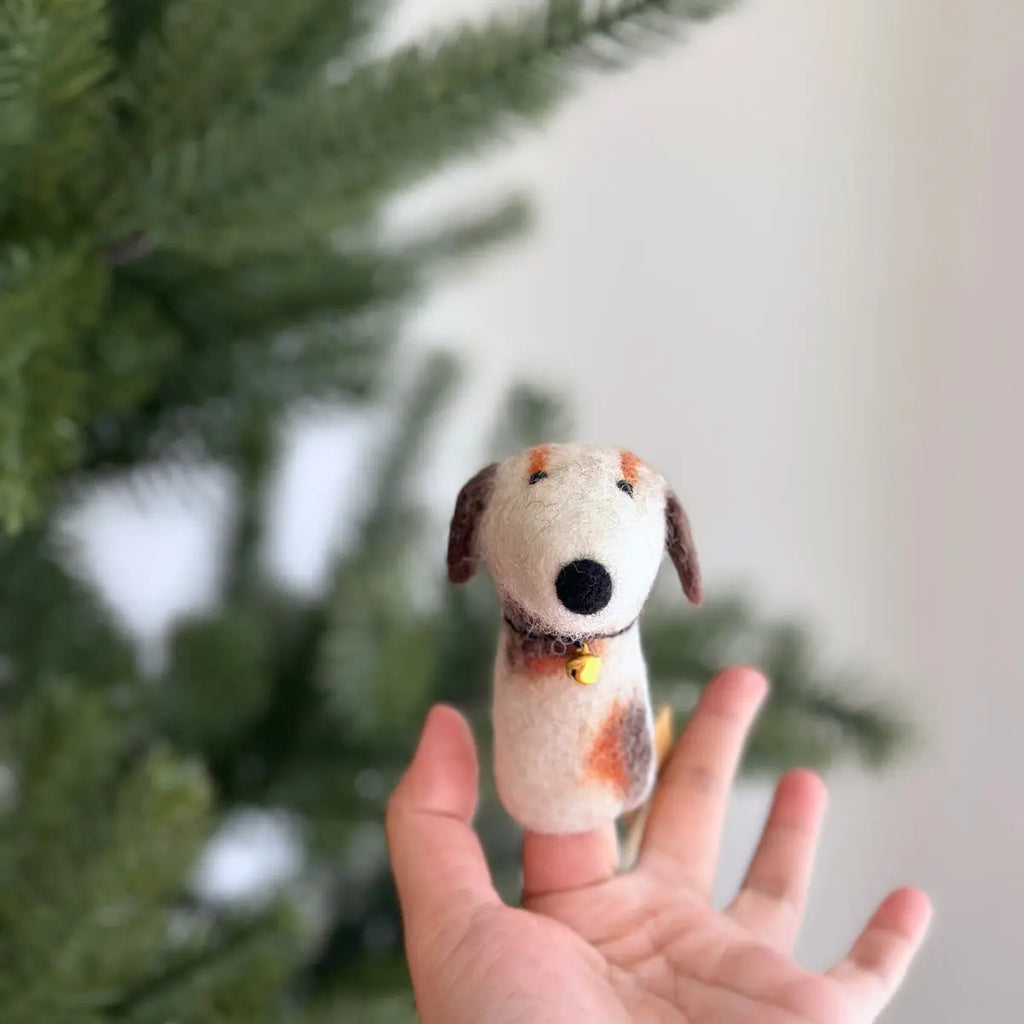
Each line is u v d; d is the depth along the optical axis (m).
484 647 0.43
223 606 0.45
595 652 0.32
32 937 0.33
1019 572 0.50
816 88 0.53
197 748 0.42
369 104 0.33
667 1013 0.34
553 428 0.46
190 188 0.33
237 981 0.36
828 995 0.33
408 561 0.43
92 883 0.33
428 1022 0.34
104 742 0.36
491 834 0.45
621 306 0.60
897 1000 0.56
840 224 0.54
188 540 0.57
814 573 0.57
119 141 0.33
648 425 0.61
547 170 0.60
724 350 0.58
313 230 0.35
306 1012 0.39
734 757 0.40
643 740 0.33
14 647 0.40
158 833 0.34
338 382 0.43
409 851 0.36
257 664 0.43
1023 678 0.50
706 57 0.55
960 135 0.50
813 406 0.56
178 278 0.38
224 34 0.33
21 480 0.32
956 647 0.52
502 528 0.32
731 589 0.50
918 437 0.53
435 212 0.56
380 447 0.47
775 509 0.58
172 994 0.35
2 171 0.33
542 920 0.35
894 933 0.36
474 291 0.62
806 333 0.56
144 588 0.56
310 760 0.42
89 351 0.36
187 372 0.40
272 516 0.49
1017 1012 0.51
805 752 0.43
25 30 0.31
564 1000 0.33
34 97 0.32
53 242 0.34
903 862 0.56
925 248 0.52
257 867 0.55
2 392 0.32
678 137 0.57
